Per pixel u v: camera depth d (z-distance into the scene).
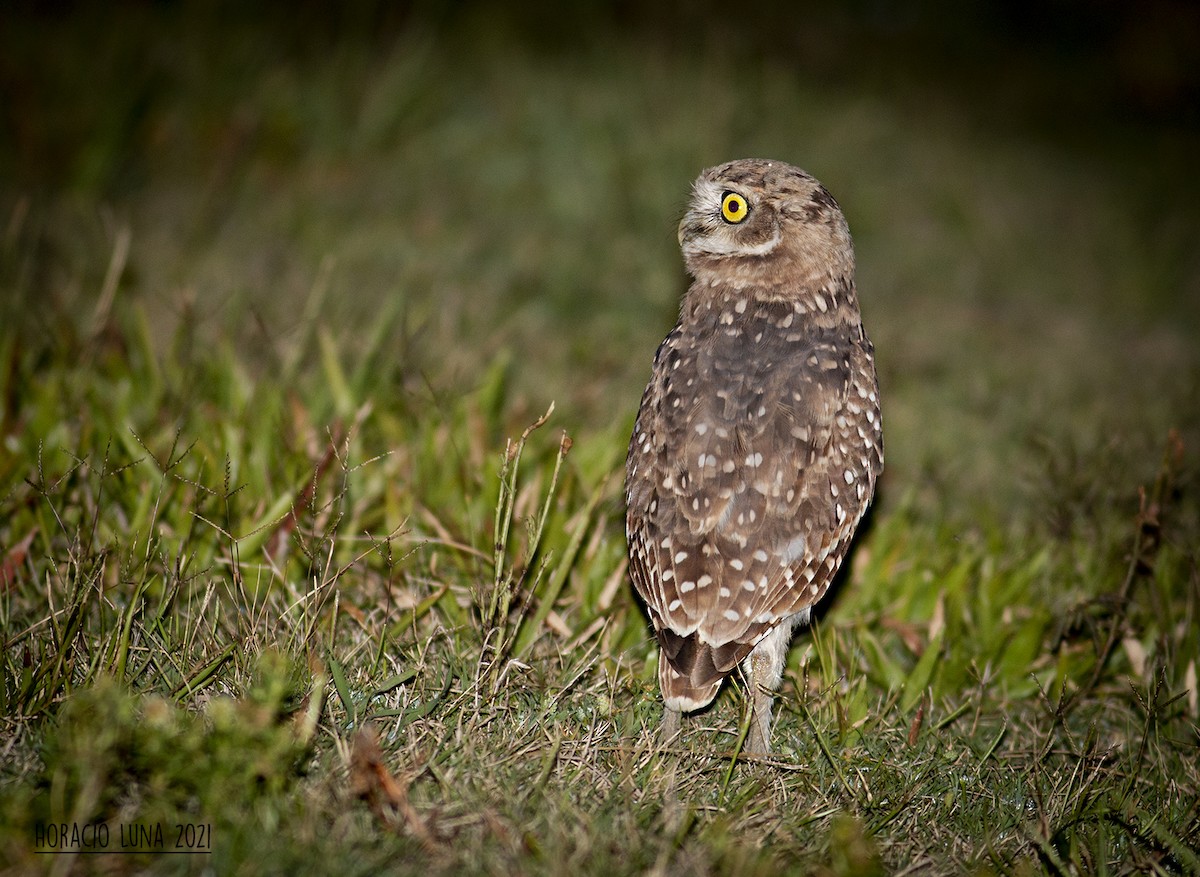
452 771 6.51
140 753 5.75
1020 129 27.48
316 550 7.74
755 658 7.54
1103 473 10.68
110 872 5.45
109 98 17.41
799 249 8.24
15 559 8.23
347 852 5.69
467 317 14.37
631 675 7.89
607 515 9.46
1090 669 9.09
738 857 5.98
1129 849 6.89
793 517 7.40
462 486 9.77
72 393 10.16
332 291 14.58
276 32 20.45
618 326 14.94
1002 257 19.44
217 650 7.30
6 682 6.73
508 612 8.23
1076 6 34.28
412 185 18.30
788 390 7.70
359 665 7.49
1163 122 30.44
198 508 8.80
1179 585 9.98
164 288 14.23
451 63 21.48
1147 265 19.67
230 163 17.69
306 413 10.16
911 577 9.72
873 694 8.70
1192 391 13.69
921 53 30.47
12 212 15.48
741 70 23.61
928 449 12.30
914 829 6.93
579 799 6.57
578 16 24.94
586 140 19.03
